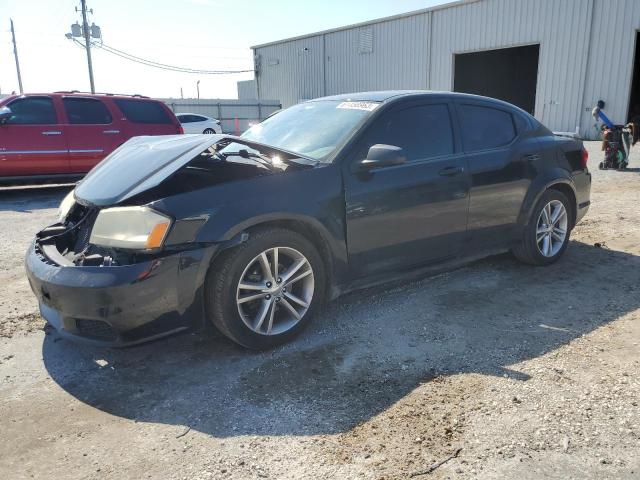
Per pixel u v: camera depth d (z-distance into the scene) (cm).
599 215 702
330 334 347
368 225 354
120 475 217
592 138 2178
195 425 251
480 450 228
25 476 216
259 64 3769
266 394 276
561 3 2200
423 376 292
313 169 334
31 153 901
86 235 326
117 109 982
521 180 448
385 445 233
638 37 2097
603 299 403
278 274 323
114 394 279
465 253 424
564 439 234
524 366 300
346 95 430
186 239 287
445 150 402
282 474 216
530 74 3138
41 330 358
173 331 293
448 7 2594
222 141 344
